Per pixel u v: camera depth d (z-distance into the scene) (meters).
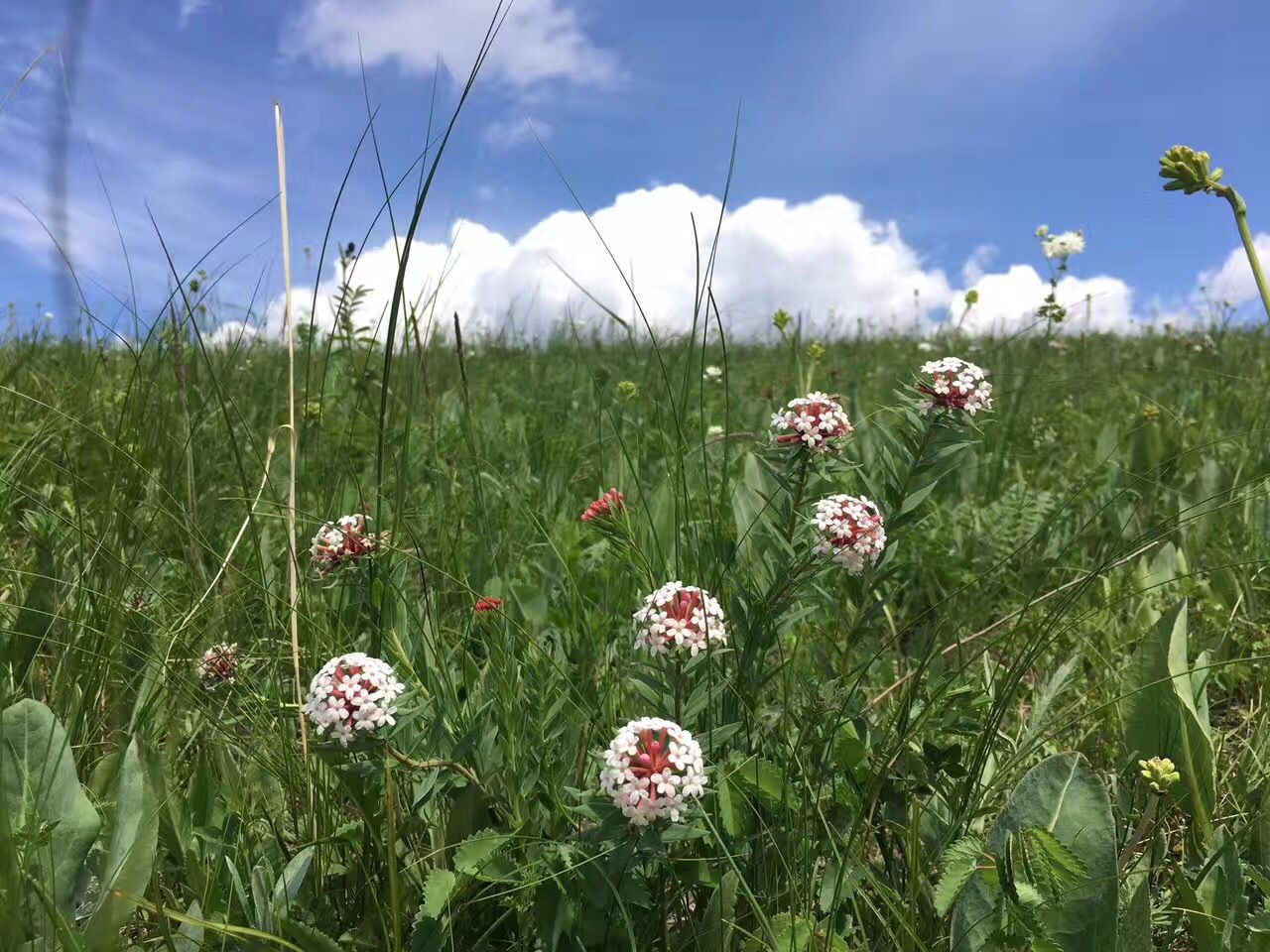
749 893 0.42
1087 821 0.45
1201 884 0.45
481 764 0.47
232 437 0.63
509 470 1.00
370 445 1.00
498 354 2.14
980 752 0.51
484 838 0.42
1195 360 1.97
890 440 0.57
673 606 0.47
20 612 0.60
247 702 0.55
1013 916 0.42
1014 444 1.29
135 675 0.55
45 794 0.44
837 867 0.46
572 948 0.44
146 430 0.79
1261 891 0.47
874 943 0.47
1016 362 1.90
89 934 0.39
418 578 0.76
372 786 0.44
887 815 0.51
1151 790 0.48
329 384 1.21
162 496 0.71
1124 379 1.77
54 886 0.43
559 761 0.47
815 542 0.51
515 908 0.45
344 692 0.42
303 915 0.44
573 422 1.32
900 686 0.64
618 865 0.42
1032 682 0.71
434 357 1.81
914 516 0.56
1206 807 0.53
